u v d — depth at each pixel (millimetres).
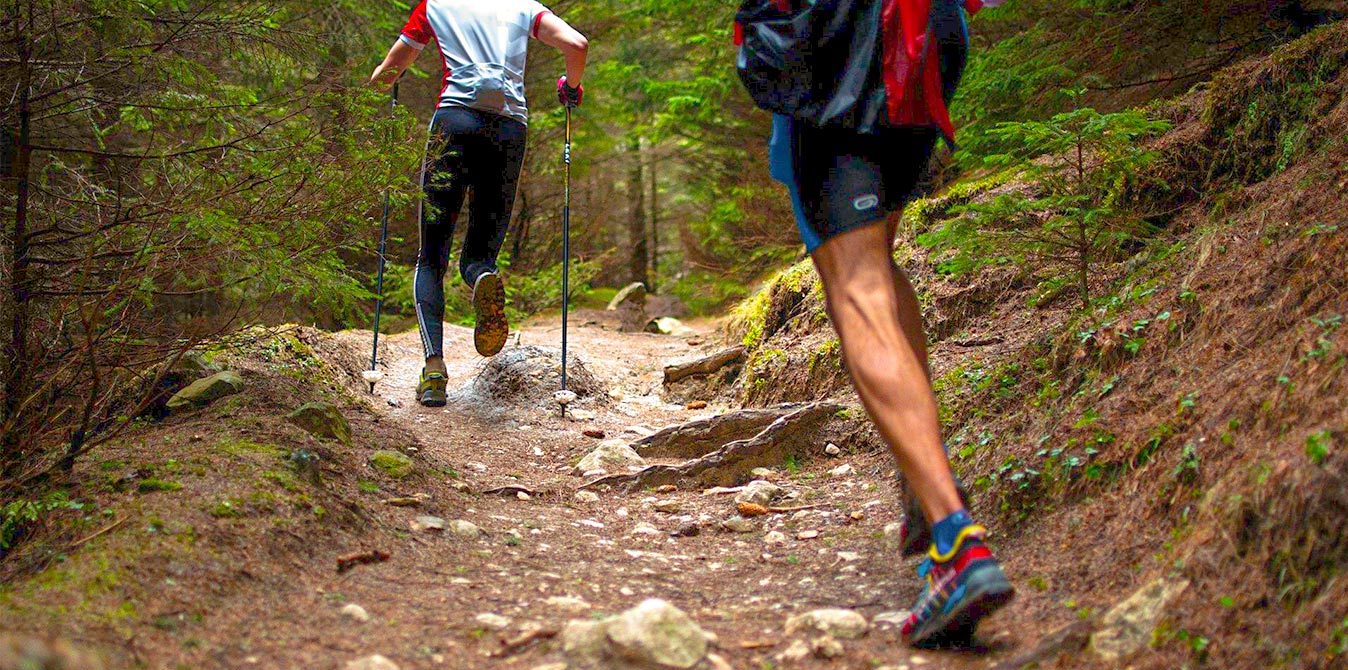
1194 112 4156
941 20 1957
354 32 7207
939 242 3441
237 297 3592
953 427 3227
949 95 2016
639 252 17828
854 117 1881
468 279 4484
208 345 3279
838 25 1908
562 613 2025
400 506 2736
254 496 2354
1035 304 3926
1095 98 5438
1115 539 2010
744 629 1978
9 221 3035
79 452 2602
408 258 9281
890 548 2500
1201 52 5078
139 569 1935
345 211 3135
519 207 13656
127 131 4539
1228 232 2846
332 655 1731
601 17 12898
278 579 2064
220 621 1831
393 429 3580
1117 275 3533
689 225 13258
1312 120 3316
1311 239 2375
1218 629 1568
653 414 4797
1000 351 3678
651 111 13125
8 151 3180
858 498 3107
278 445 2816
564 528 2850
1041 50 5004
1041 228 3422
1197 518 1818
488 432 4230
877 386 1795
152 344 3084
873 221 1888
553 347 6285
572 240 15180
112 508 2258
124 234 2918
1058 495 2295
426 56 10422
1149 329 2658
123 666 1587
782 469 3580
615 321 9438
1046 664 1639
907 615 2008
